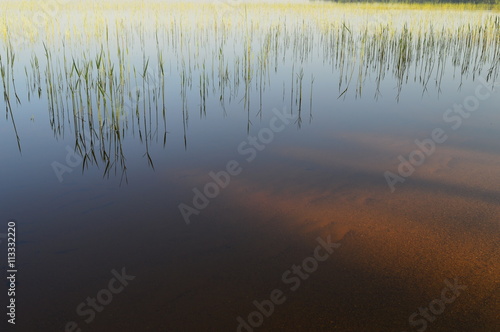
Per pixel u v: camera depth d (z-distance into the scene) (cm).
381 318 123
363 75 450
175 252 154
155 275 141
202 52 547
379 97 372
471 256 151
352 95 377
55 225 170
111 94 281
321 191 204
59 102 334
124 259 149
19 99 343
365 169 229
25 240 160
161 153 248
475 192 201
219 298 131
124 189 203
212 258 151
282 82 416
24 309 125
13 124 289
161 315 123
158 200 193
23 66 439
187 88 383
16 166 227
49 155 242
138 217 178
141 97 347
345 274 142
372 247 157
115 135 272
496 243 159
